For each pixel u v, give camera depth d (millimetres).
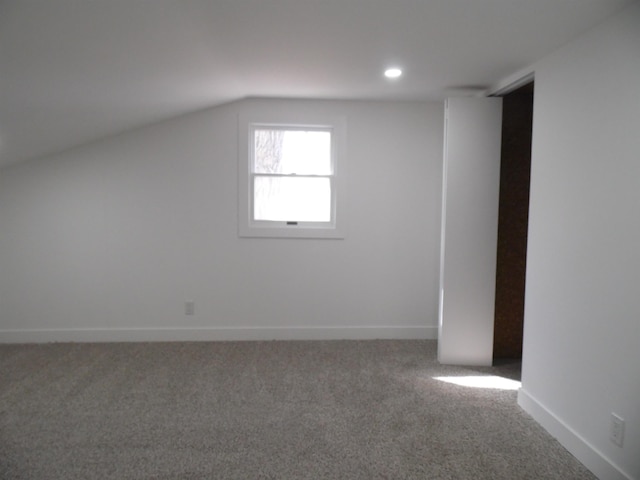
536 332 2586
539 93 2625
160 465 2070
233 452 2186
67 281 3896
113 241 3898
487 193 3377
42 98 2607
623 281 1903
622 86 1931
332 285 4051
